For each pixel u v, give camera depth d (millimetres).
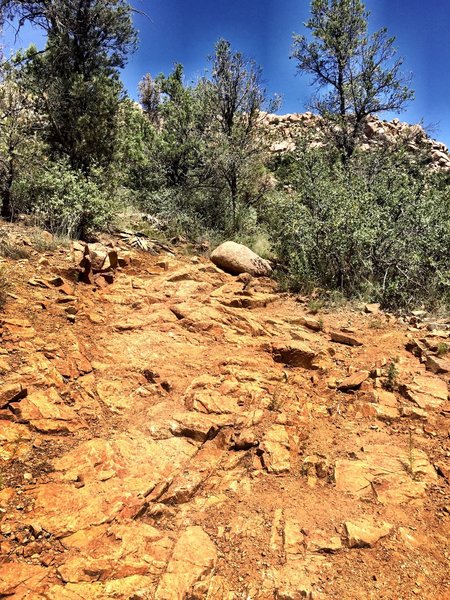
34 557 2504
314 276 8562
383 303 7809
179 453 3594
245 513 3080
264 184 14602
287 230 9633
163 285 7379
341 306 7684
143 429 3867
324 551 2748
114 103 11211
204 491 3289
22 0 11094
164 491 3174
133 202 12805
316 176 11297
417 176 12336
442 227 8312
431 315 7230
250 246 11172
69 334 5168
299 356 5359
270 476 3463
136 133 14430
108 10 11375
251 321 6332
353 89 16453
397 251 8383
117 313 6258
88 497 2990
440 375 5074
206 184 14000
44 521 2744
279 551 2748
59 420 3762
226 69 14234
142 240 9586
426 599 2465
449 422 4223
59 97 10648
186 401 4309
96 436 3721
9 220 8570
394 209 8984
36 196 9086
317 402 4625
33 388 4023
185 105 14492
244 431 3914
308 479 3455
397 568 2660
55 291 6156
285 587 2484
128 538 2697
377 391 4695
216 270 8664
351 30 16344
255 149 14188
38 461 3283
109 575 2455
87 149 10719
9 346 4543
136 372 4848
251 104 14539
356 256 8586
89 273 6941
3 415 3602
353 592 2477
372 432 4105
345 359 5617
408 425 4219
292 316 6867
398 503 3209
